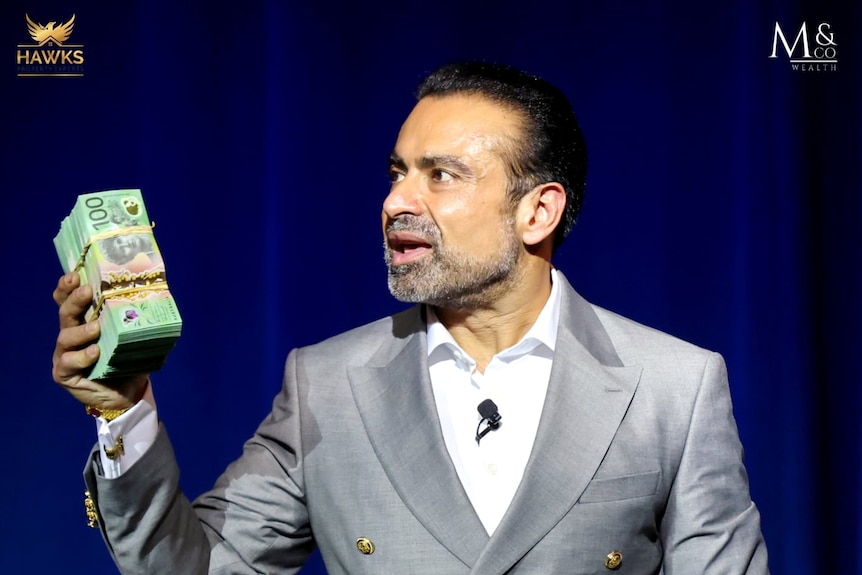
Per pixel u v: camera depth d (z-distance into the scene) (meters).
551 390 6.24
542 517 5.96
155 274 5.16
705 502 6.15
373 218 11.04
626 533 6.04
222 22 10.96
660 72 11.19
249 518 6.22
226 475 6.39
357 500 6.15
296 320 10.93
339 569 6.24
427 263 6.10
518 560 5.94
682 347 6.49
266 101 10.95
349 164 11.02
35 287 10.83
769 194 11.22
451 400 6.37
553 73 11.20
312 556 11.23
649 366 6.37
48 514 10.82
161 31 10.89
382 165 11.06
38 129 10.82
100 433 5.41
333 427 6.32
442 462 6.07
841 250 11.28
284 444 6.35
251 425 10.95
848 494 11.27
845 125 11.26
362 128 11.05
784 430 11.24
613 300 11.19
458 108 6.21
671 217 11.18
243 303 10.96
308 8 10.98
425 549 6.00
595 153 11.20
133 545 5.54
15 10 10.82
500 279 6.22
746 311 11.20
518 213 6.27
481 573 5.86
